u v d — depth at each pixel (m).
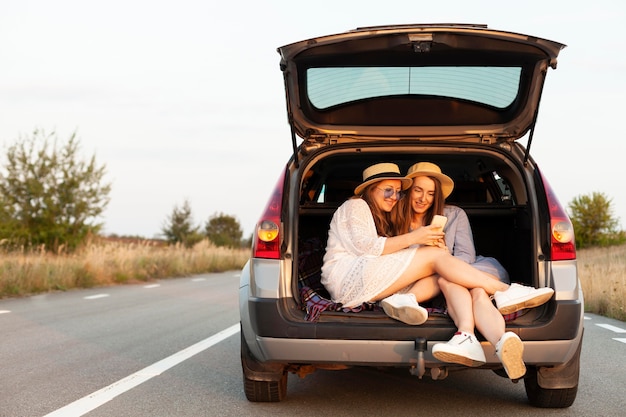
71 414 4.73
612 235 53.12
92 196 25.16
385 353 4.39
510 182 5.50
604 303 13.36
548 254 4.64
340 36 4.50
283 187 4.80
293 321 4.48
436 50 4.61
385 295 4.78
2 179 24.38
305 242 5.69
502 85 4.98
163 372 6.30
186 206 46.94
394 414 4.96
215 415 4.80
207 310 11.74
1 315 10.62
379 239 4.89
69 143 24.91
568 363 4.87
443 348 4.23
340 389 5.79
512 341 4.21
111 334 8.69
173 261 24.77
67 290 16.27
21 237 23.95
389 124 5.22
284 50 4.63
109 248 21.80
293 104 5.01
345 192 6.34
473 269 4.64
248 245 52.03
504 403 5.33
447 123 5.20
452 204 5.64
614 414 4.97
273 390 5.07
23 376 6.04
